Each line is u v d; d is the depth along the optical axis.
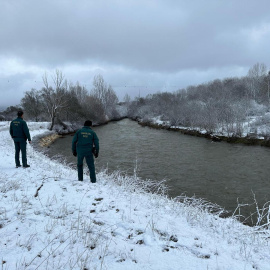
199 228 4.14
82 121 46.22
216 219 5.15
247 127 27.78
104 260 2.75
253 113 34.47
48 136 29.30
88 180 6.66
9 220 3.65
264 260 3.16
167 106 52.16
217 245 3.47
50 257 2.72
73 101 43.97
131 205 4.75
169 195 9.67
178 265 2.78
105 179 7.24
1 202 4.41
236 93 49.34
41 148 20.91
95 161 16.12
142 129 40.25
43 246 2.96
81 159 6.20
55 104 36.25
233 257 3.13
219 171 13.68
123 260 2.79
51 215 3.94
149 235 3.50
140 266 2.69
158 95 71.94
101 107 57.12
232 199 9.42
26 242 3.01
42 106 49.50
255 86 49.41
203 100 47.47
